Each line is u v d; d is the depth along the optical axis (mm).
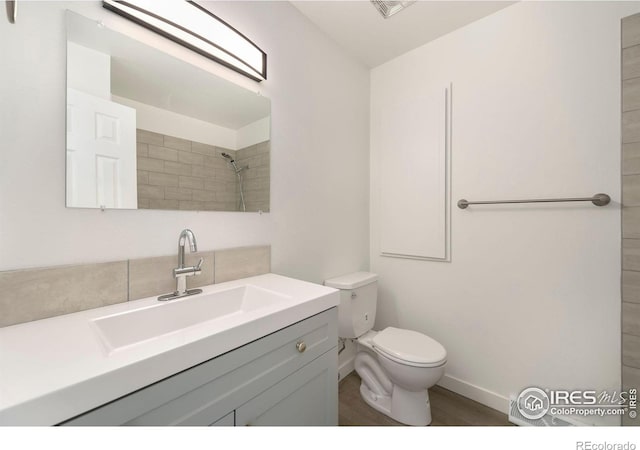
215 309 1016
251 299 1092
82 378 455
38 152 741
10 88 699
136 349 555
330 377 1015
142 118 949
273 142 1377
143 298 923
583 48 1241
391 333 1536
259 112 1308
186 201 1063
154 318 851
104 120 864
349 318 1579
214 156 1150
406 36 1699
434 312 1756
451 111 1667
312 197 1604
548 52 1331
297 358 871
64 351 555
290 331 844
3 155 689
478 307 1570
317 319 951
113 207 877
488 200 1526
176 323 903
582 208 1252
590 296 1233
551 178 1329
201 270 1090
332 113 1737
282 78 1412
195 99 1089
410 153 1843
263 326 750
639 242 1108
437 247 1714
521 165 1416
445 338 1706
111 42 878
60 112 777
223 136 1181
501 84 1476
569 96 1277
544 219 1354
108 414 480
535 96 1370
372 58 1939
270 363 783
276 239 1400
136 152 933
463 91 1613
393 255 1954
